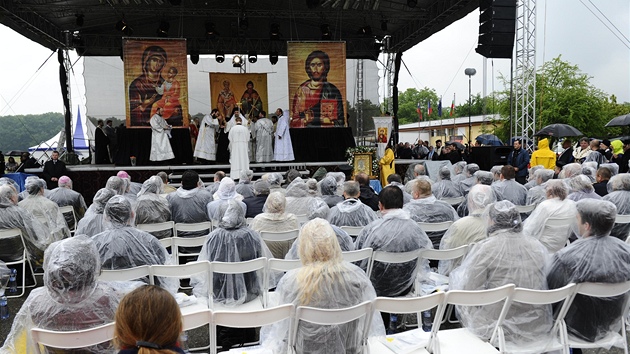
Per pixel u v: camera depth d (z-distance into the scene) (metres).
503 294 3.04
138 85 14.62
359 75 19.44
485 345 3.13
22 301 5.59
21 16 15.08
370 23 17.72
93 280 2.55
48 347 2.52
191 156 15.31
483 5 13.09
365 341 2.91
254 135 15.45
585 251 3.18
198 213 6.25
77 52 17.58
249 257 4.06
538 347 3.22
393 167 14.10
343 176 7.93
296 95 15.55
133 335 1.57
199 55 19.47
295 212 6.29
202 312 2.77
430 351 3.06
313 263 2.82
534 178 8.30
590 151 11.14
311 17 17.27
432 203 5.44
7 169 15.80
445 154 16.34
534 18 13.62
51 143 25.28
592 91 31.44
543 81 30.02
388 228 4.11
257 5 16.52
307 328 2.80
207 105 19.52
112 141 16.53
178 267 3.73
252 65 19.48
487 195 4.52
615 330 3.37
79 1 14.78
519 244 3.27
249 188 8.01
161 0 15.20
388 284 4.15
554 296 3.09
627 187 5.75
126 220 3.92
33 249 5.93
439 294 2.98
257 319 2.78
